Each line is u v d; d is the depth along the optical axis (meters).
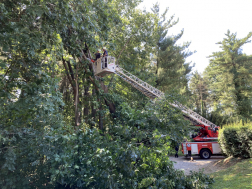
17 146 6.69
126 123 8.95
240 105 27.56
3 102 6.04
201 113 28.77
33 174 7.29
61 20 7.84
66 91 17.50
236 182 7.97
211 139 16.70
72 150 6.36
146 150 5.93
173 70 25.09
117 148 5.69
